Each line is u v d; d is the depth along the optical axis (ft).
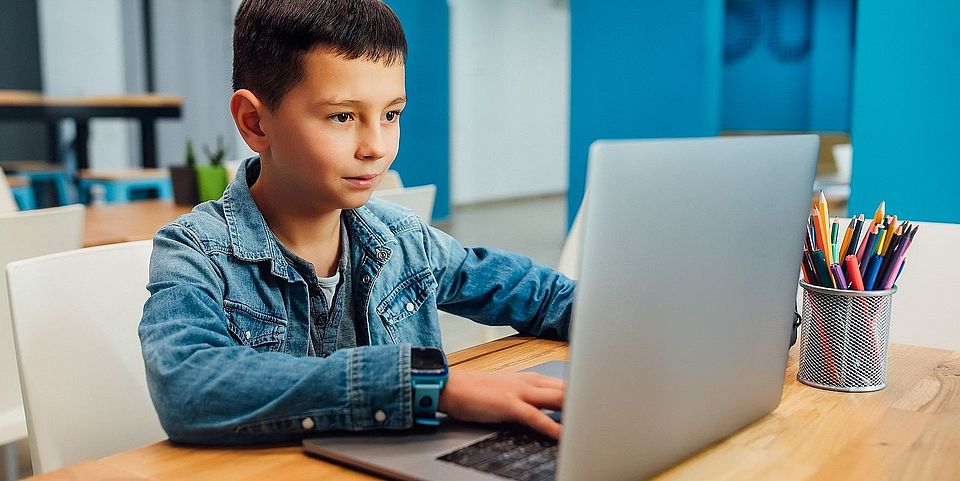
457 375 2.53
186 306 2.67
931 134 10.57
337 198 2.86
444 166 25.44
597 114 16.83
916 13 10.53
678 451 2.22
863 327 2.96
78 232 5.86
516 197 33.14
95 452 3.41
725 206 2.15
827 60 29.14
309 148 2.78
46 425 3.27
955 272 4.42
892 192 10.95
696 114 15.56
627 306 1.90
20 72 20.86
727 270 2.21
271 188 3.11
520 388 2.48
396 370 2.40
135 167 23.30
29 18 20.97
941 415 2.74
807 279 3.08
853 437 2.52
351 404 2.37
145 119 19.35
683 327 2.09
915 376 3.20
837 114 29.19
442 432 2.43
